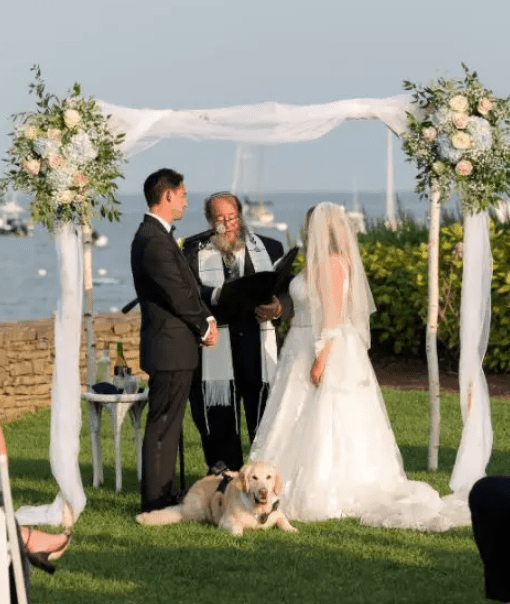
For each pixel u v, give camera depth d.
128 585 6.72
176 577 6.87
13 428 12.98
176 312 8.23
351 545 7.55
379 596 6.47
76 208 8.34
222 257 9.47
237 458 9.52
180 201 8.41
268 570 7.00
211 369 9.37
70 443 8.34
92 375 9.91
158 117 8.76
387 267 17.06
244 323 9.38
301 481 8.45
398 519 8.09
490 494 5.55
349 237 8.64
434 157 9.18
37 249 118.06
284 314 9.29
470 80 9.09
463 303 9.13
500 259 15.77
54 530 8.10
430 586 6.67
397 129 9.20
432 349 10.14
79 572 6.98
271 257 9.57
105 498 9.27
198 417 9.48
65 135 8.29
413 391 14.91
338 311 8.57
